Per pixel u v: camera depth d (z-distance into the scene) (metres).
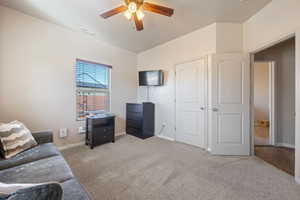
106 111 3.69
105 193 1.54
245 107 2.53
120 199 1.45
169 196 1.50
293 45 3.00
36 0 2.02
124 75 4.00
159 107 3.81
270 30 2.08
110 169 2.05
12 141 1.59
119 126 3.92
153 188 1.63
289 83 3.03
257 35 2.32
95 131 2.96
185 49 3.17
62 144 2.83
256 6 2.17
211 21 2.60
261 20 2.24
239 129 2.55
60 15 2.40
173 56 3.43
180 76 3.32
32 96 2.46
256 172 1.97
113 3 2.08
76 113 3.05
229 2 2.07
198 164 2.21
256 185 1.68
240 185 1.68
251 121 2.57
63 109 2.83
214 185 1.68
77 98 3.11
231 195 1.51
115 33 3.07
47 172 1.21
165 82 3.65
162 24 2.70
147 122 3.69
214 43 2.66
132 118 3.86
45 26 2.58
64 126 2.85
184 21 2.59
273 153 2.66
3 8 2.17
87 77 3.28
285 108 3.05
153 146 3.03
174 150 2.80
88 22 2.62
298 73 1.70
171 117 3.52
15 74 2.29
